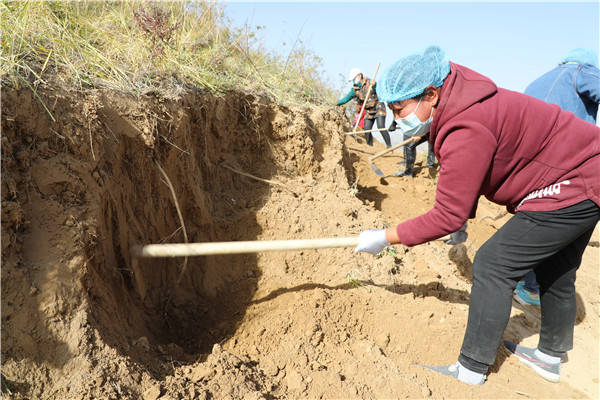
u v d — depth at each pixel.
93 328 1.91
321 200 3.78
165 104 2.82
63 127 2.11
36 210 1.93
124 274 2.52
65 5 3.33
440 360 2.57
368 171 5.65
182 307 2.87
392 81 2.05
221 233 3.29
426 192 5.29
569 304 2.47
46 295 1.82
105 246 2.32
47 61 2.28
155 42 3.28
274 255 3.18
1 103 1.86
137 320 2.50
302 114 4.18
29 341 1.73
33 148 1.99
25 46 2.29
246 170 3.76
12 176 1.86
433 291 3.09
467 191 1.96
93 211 2.13
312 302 2.75
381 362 2.41
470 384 2.38
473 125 1.90
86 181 2.15
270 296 2.91
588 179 2.01
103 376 1.79
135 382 1.86
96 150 2.26
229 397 1.96
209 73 3.57
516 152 2.03
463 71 2.08
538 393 2.44
